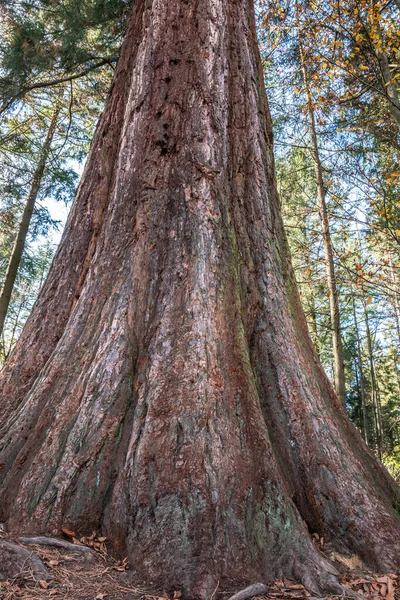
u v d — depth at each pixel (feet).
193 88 14.42
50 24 33.47
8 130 44.34
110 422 9.95
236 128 15.24
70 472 9.33
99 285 12.10
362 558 9.25
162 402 9.74
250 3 19.12
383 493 11.10
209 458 8.96
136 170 13.48
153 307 11.53
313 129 39.27
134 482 8.85
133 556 8.11
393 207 27.81
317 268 40.37
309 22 30.76
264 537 8.59
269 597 7.45
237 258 12.92
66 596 6.86
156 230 12.46
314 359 13.37
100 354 10.83
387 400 102.73
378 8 24.77
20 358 12.52
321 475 10.32
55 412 10.29
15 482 9.57
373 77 27.22
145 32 15.80
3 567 7.14
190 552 7.86
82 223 14.52
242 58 16.46
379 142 33.32
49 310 13.28
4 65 31.17
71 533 8.69
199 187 12.83
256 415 10.25
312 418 11.03
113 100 16.65
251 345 12.21
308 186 46.73
